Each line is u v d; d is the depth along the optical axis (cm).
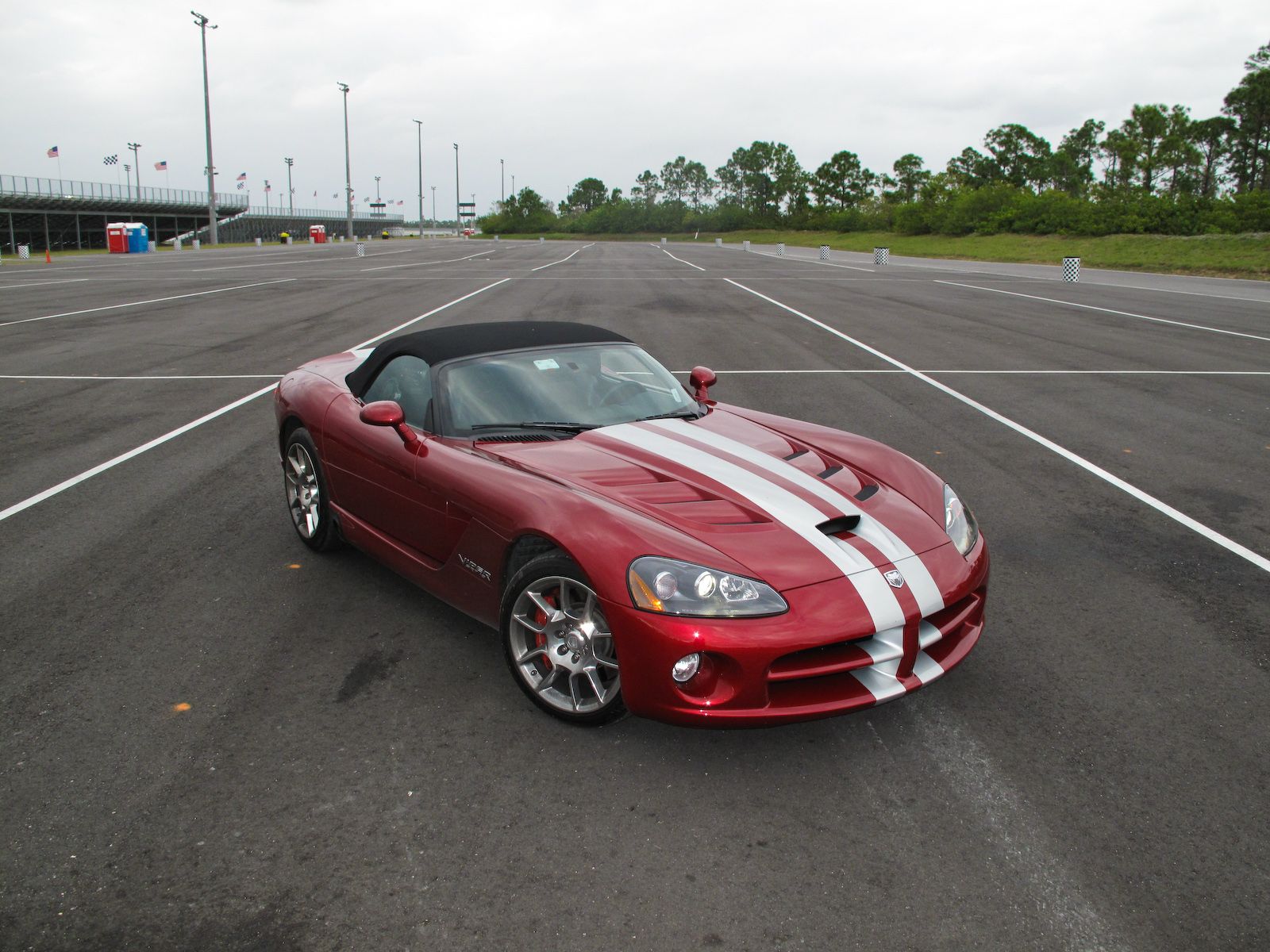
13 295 2080
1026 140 9444
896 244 6488
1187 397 900
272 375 1009
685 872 235
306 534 464
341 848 244
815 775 278
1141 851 244
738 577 271
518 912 221
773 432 392
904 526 313
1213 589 421
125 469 624
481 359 391
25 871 235
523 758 286
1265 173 8231
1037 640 369
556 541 288
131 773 278
